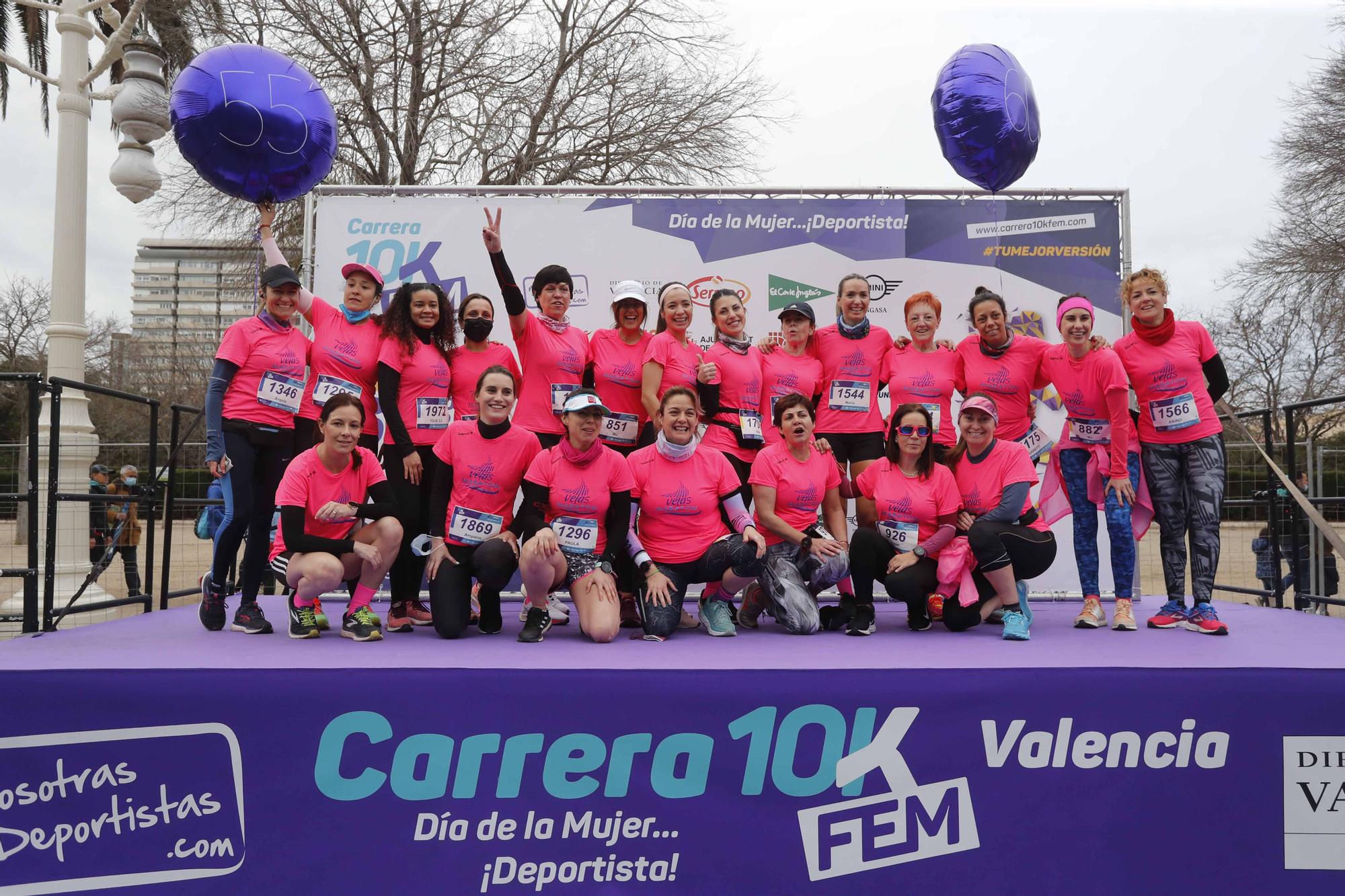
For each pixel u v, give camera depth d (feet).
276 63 14.64
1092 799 9.50
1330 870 9.48
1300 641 12.18
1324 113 59.72
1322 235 60.34
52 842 9.34
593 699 9.39
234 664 9.68
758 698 9.43
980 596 13.76
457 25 38.86
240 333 13.25
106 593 22.17
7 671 9.39
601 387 15.60
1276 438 23.02
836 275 18.71
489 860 9.30
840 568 13.37
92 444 22.34
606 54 43.09
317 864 9.27
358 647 11.51
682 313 15.05
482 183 41.57
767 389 15.67
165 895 9.27
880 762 9.45
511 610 17.07
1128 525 13.88
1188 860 9.47
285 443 13.65
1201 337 14.03
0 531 21.50
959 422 14.07
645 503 13.57
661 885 9.33
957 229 18.69
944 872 9.42
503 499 13.29
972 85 15.24
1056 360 14.53
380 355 14.16
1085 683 9.56
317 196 18.80
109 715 9.41
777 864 9.34
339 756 9.34
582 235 18.81
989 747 9.49
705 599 13.80
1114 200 18.61
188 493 27.61
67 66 22.76
